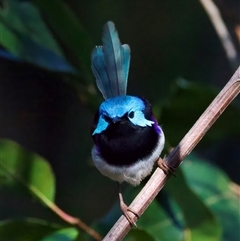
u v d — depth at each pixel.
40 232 8.46
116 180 8.53
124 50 9.27
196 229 8.77
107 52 9.20
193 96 9.15
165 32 18.56
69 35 10.05
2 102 17.84
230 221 9.62
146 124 8.32
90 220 17.45
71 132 18.25
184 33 18.39
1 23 10.18
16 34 10.20
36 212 17.11
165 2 18.84
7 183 8.99
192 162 10.23
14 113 17.94
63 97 18.25
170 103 9.32
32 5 10.59
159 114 9.62
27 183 8.91
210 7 11.66
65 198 17.72
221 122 10.02
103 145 8.31
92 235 8.69
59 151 18.14
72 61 10.84
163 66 18.28
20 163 8.88
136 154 8.23
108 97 9.15
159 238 9.39
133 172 8.31
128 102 8.40
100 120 8.48
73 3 18.27
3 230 8.35
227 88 7.32
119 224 7.21
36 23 10.48
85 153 18.16
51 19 10.10
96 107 10.20
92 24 18.23
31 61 10.01
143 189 7.34
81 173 17.97
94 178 17.98
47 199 8.88
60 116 18.27
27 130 18.00
